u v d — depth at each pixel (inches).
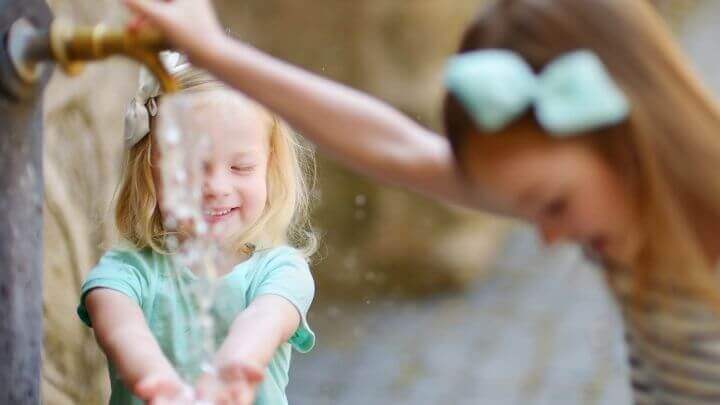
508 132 101.3
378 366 268.4
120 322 115.4
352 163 110.4
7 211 104.6
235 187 119.4
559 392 249.6
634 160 101.7
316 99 109.0
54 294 129.7
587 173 101.4
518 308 313.6
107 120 137.3
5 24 102.6
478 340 286.4
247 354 114.2
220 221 119.6
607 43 102.1
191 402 110.6
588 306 312.3
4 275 104.8
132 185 120.2
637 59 102.3
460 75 100.6
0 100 103.4
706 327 104.3
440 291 330.0
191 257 118.9
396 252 327.0
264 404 118.5
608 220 102.4
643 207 102.4
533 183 101.5
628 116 101.4
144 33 103.7
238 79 106.8
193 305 118.6
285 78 108.3
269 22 321.1
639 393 107.8
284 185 122.9
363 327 297.6
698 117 102.8
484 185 103.1
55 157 131.1
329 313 309.6
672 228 102.3
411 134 110.5
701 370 104.8
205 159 119.0
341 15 317.4
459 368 266.7
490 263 358.0
